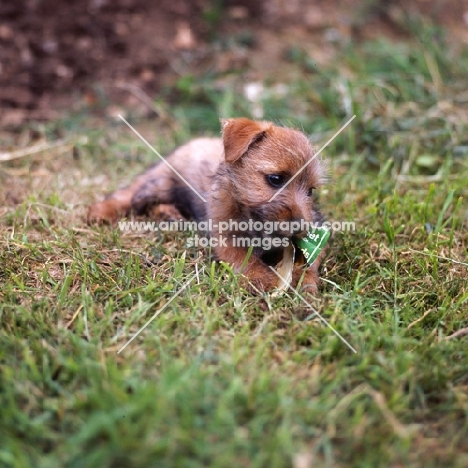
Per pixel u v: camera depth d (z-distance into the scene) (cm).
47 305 150
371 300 153
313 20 227
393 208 171
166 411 133
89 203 177
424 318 151
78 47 210
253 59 216
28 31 208
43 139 196
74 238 164
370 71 209
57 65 208
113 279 156
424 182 182
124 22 216
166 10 220
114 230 167
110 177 187
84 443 132
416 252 162
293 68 214
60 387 137
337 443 134
